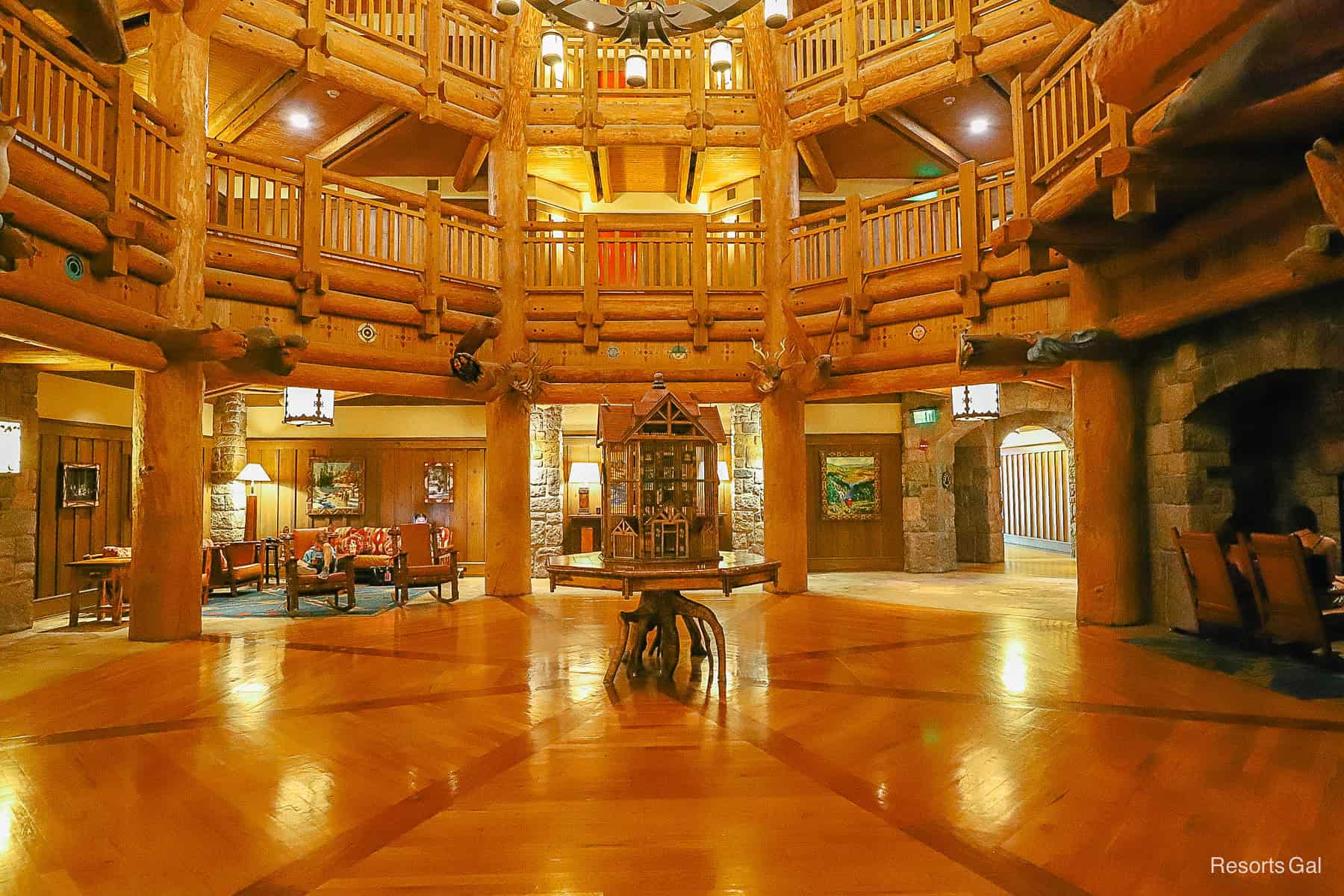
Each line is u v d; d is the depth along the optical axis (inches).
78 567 307.4
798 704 175.0
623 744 147.9
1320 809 112.1
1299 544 197.0
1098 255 270.1
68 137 214.4
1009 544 770.8
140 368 259.1
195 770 134.9
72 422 355.6
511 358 373.1
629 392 384.2
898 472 515.5
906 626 283.6
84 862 100.0
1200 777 125.4
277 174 308.3
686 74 421.4
